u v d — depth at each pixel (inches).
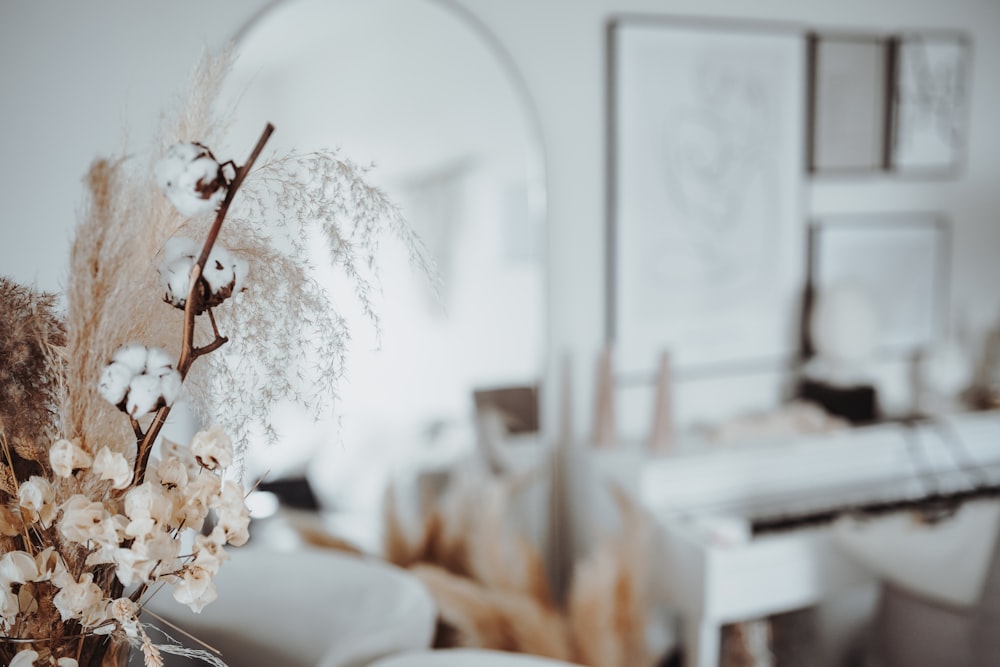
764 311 93.4
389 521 76.5
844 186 96.6
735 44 88.2
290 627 57.7
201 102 28.5
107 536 25.5
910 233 100.6
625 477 78.9
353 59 71.5
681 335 89.6
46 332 27.8
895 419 91.4
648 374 88.6
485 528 80.6
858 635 98.0
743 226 91.1
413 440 77.2
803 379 95.7
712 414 92.7
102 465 26.3
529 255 80.9
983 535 71.7
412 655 47.8
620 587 74.9
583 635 74.5
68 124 59.4
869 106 96.6
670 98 85.8
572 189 83.4
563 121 82.1
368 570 58.7
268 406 28.5
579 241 84.4
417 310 76.0
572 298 84.8
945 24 100.2
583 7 81.7
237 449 28.8
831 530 77.5
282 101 68.9
